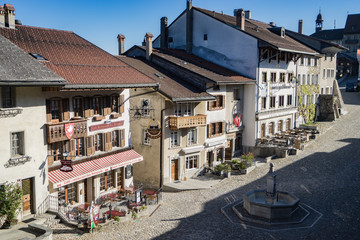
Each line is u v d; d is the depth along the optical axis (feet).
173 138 107.55
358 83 266.36
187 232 72.18
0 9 85.46
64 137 74.84
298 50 144.56
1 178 63.82
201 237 69.77
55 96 75.77
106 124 88.38
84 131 79.61
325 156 123.75
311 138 148.56
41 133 70.69
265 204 76.64
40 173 70.85
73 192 83.51
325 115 185.37
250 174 112.88
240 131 135.33
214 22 140.67
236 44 135.03
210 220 78.48
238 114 132.26
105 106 88.33
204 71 122.93
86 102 83.41
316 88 183.42
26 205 69.36
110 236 69.36
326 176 104.06
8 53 68.03
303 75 169.99
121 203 88.38
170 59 125.90
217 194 96.94
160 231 72.69
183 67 118.21
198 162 115.34
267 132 143.74
